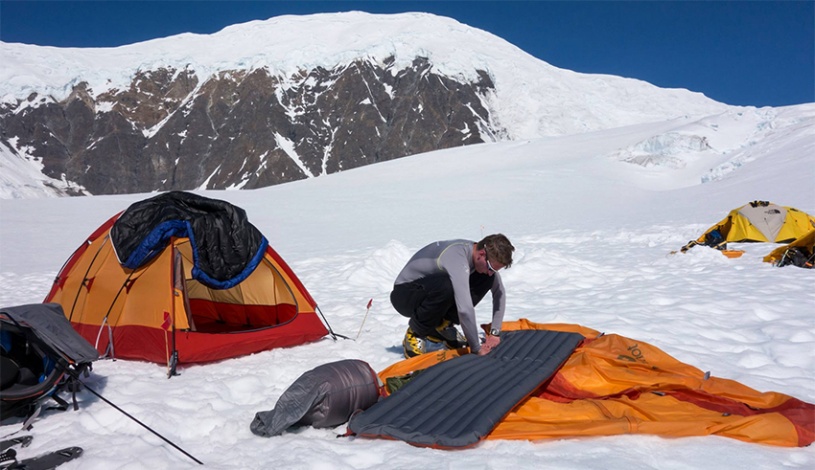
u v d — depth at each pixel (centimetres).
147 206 551
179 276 518
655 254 1167
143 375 475
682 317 603
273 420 353
